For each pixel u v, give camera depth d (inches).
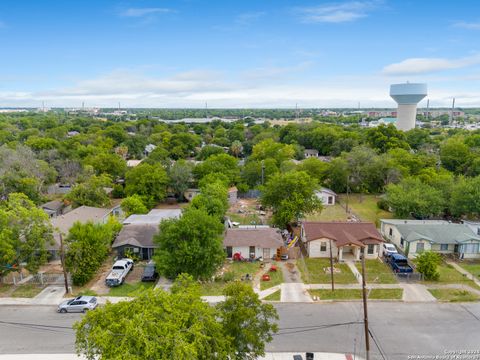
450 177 2078.0
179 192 2338.8
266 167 2618.1
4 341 890.7
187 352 488.7
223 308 684.7
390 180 2427.4
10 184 1982.0
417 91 5344.5
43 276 1254.9
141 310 549.3
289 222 1779.0
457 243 1445.6
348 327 949.8
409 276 1243.8
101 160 2637.8
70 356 826.8
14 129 4761.3
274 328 701.9
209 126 6732.3
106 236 1331.2
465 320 987.3
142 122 6451.8
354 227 1505.9
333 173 2568.9
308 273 1293.1
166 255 1155.9
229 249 1428.4
